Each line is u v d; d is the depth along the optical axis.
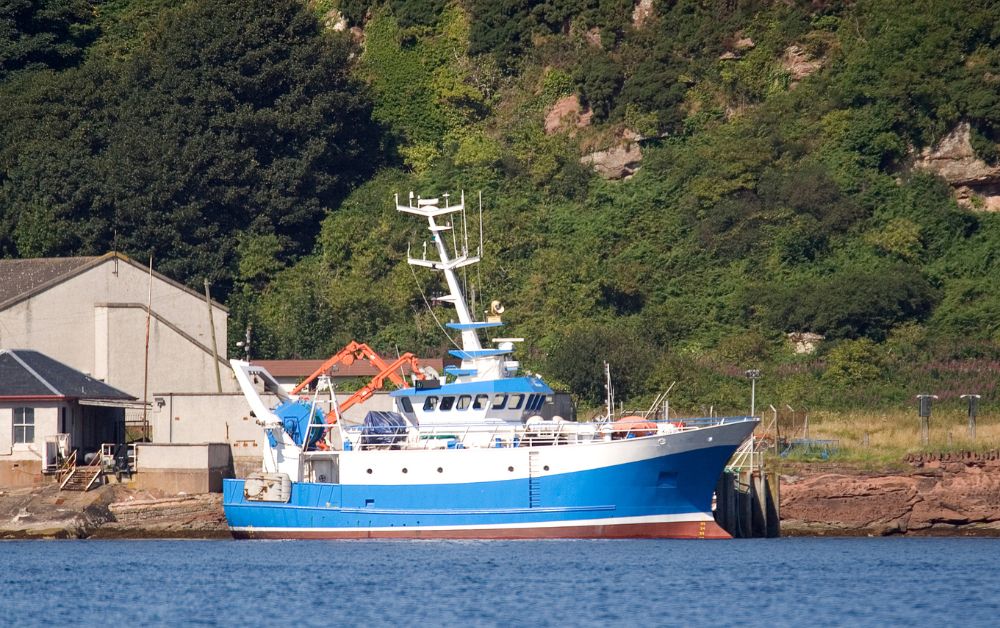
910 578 178.00
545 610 155.50
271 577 179.25
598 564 185.88
